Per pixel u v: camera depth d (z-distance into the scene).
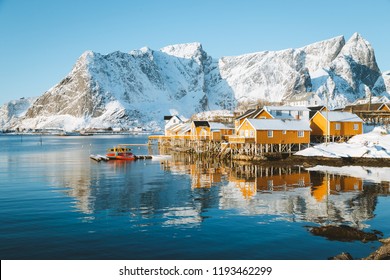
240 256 19.19
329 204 29.81
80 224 24.81
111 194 35.00
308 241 21.03
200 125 85.12
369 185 38.09
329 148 62.22
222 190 36.38
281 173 47.59
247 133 65.31
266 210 28.00
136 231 23.25
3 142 163.62
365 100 173.75
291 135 65.19
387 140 64.94
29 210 28.70
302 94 169.75
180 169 54.16
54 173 51.03
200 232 22.89
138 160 69.50
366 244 20.42
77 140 185.50
